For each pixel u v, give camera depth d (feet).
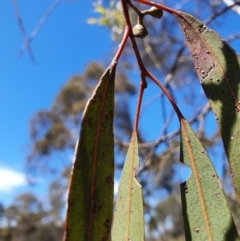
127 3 0.56
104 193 0.49
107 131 0.52
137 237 0.55
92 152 0.50
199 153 0.57
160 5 0.59
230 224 0.53
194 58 0.60
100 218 0.48
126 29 0.55
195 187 0.56
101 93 0.53
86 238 0.47
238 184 0.52
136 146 0.58
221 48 0.59
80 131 0.51
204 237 0.53
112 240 0.56
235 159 0.53
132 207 0.57
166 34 2.88
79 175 0.49
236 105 0.55
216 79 0.57
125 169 0.59
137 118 0.58
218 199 0.54
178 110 0.58
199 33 0.60
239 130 0.54
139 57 0.57
